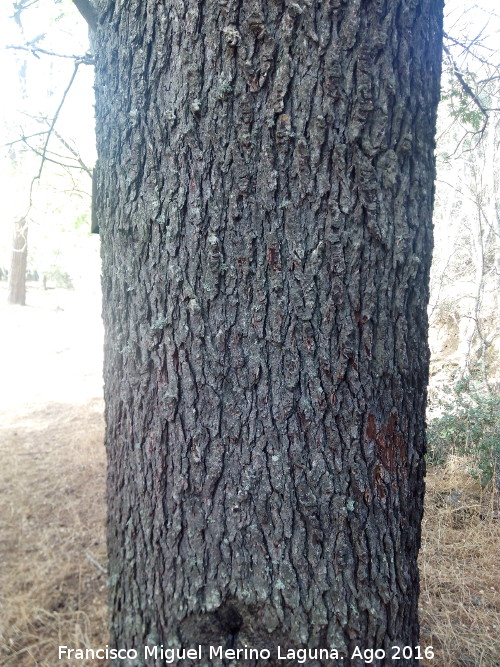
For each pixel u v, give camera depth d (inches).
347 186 44.5
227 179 45.0
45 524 121.9
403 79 44.9
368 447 48.3
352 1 42.3
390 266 46.9
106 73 50.8
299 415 47.1
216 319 47.1
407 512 52.2
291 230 45.1
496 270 229.9
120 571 55.9
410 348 49.5
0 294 598.5
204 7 43.1
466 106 106.7
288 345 46.5
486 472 137.5
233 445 48.3
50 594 95.6
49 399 229.9
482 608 91.8
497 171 217.8
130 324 51.4
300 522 48.3
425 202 48.8
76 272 556.7
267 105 43.4
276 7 41.9
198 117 44.7
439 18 49.1
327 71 42.6
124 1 46.9
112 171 50.9
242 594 49.2
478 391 179.6
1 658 80.8
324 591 48.6
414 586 54.6
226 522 49.3
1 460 158.4
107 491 58.5
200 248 46.4
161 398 49.9
